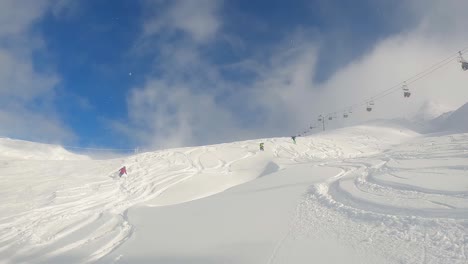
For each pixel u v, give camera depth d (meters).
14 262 8.16
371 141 48.62
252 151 33.66
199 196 17.59
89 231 10.53
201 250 7.18
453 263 5.04
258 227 8.54
